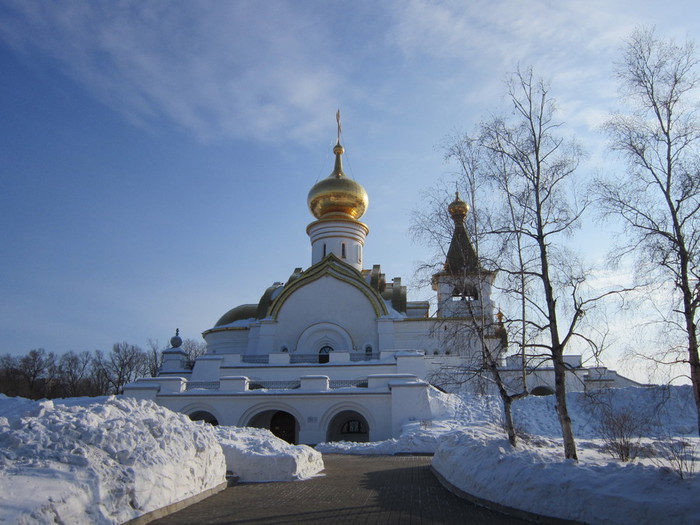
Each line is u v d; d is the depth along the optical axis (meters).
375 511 9.77
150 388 28.78
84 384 69.62
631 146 12.94
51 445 7.69
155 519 8.40
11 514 5.75
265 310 44.06
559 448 14.73
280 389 29.45
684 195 12.24
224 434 15.42
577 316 12.13
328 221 45.66
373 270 46.31
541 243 12.92
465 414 26.31
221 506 9.91
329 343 38.38
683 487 7.82
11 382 66.88
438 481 13.70
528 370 13.45
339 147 49.59
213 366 34.56
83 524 6.63
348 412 29.41
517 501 9.41
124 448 8.48
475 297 16.58
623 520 7.71
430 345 38.06
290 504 10.30
